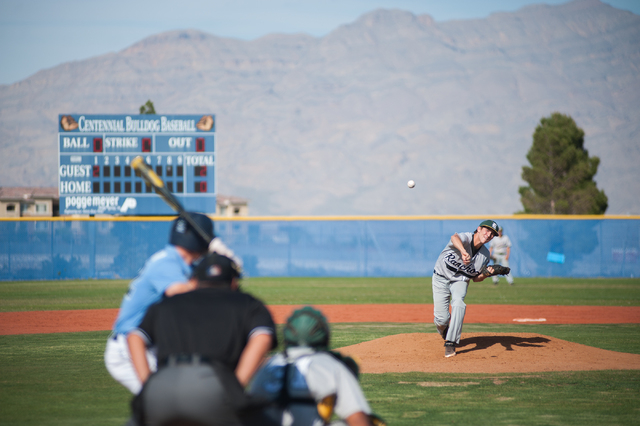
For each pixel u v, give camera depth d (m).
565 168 101.88
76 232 59.28
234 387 7.41
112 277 59.53
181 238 9.38
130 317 9.37
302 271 61.72
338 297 41.16
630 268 58.44
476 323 28.67
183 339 7.70
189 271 9.45
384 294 43.19
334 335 24.50
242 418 7.44
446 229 61.09
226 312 7.86
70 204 59.66
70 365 18.30
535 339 19.95
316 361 7.75
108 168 60.06
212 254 8.46
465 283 17.84
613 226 58.66
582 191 99.44
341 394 7.67
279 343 8.59
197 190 60.88
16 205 133.50
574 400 13.64
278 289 46.66
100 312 33.78
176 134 60.56
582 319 30.20
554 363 17.39
